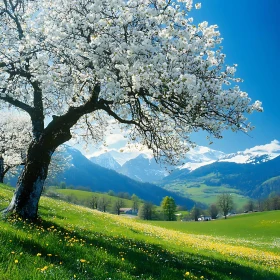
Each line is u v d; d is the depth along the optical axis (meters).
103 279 6.92
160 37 12.55
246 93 12.46
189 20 13.74
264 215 102.19
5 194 26.84
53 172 58.94
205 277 10.17
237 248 28.27
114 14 12.98
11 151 44.31
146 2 12.94
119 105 15.88
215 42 13.45
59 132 15.11
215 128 12.48
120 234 18.31
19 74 14.98
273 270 15.08
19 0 16.44
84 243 10.67
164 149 17.58
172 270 9.66
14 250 7.41
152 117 17.45
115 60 12.07
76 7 13.76
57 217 22.05
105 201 181.25
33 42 13.45
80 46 12.76
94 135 20.70
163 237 22.55
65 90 14.52
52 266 6.73
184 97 11.98
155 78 11.60
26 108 15.62
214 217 180.12
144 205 164.12
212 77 13.16
